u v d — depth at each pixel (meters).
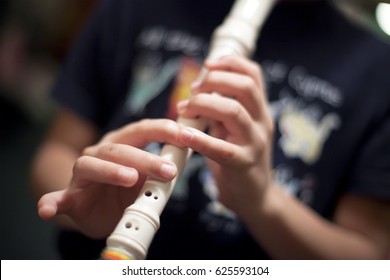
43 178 0.53
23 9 1.31
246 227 0.49
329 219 0.54
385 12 0.40
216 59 0.38
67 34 1.35
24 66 1.34
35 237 1.03
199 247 0.49
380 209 0.53
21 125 1.28
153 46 0.55
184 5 0.56
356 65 0.52
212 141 0.34
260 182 0.39
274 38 0.53
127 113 0.54
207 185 0.50
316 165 0.50
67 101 0.58
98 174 0.32
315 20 0.53
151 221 0.30
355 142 0.51
